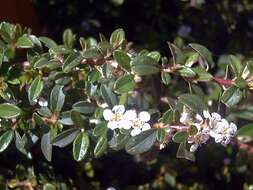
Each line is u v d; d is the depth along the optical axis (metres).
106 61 0.31
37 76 0.31
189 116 0.30
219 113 0.32
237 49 0.52
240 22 0.52
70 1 0.52
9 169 0.36
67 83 0.31
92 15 0.52
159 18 0.52
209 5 0.51
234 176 0.48
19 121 0.31
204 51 0.32
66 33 0.39
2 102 0.31
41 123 0.30
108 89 0.30
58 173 0.40
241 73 0.31
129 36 0.52
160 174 0.47
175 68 0.31
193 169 0.48
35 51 0.32
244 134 0.33
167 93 0.39
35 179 0.35
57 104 0.31
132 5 0.52
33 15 0.46
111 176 0.46
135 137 0.30
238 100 0.31
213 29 0.52
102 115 0.30
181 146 0.30
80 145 0.30
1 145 0.31
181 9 0.51
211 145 0.46
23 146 0.31
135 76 0.31
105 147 0.30
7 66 0.31
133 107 0.31
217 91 0.42
